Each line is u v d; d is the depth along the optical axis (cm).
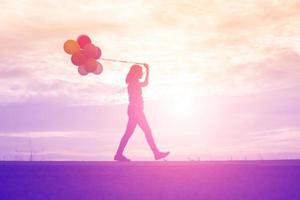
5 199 597
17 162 1266
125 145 1170
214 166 962
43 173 889
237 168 953
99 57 1163
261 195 616
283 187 695
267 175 855
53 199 594
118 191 662
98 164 1025
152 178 814
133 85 1167
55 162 1152
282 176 841
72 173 880
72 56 1161
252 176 841
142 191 664
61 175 854
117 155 1167
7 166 969
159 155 1191
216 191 659
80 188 694
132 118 1166
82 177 828
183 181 775
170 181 773
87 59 1152
